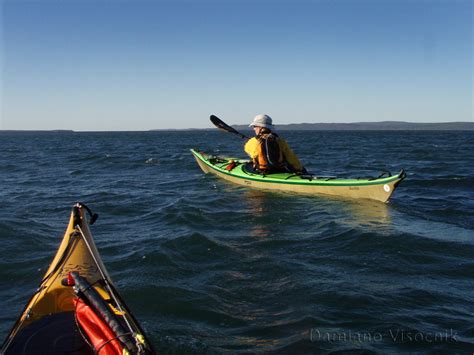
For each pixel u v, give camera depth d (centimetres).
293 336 353
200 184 1134
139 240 616
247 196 912
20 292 449
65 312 324
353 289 436
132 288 444
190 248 569
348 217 725
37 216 787
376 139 5416
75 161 2083
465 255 535
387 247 560
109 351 257
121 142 5109
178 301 417
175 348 338
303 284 452
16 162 2038
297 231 650
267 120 957
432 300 411
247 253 552
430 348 331
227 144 4053
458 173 1320
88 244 404
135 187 1152
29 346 286
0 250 568
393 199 890
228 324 376
